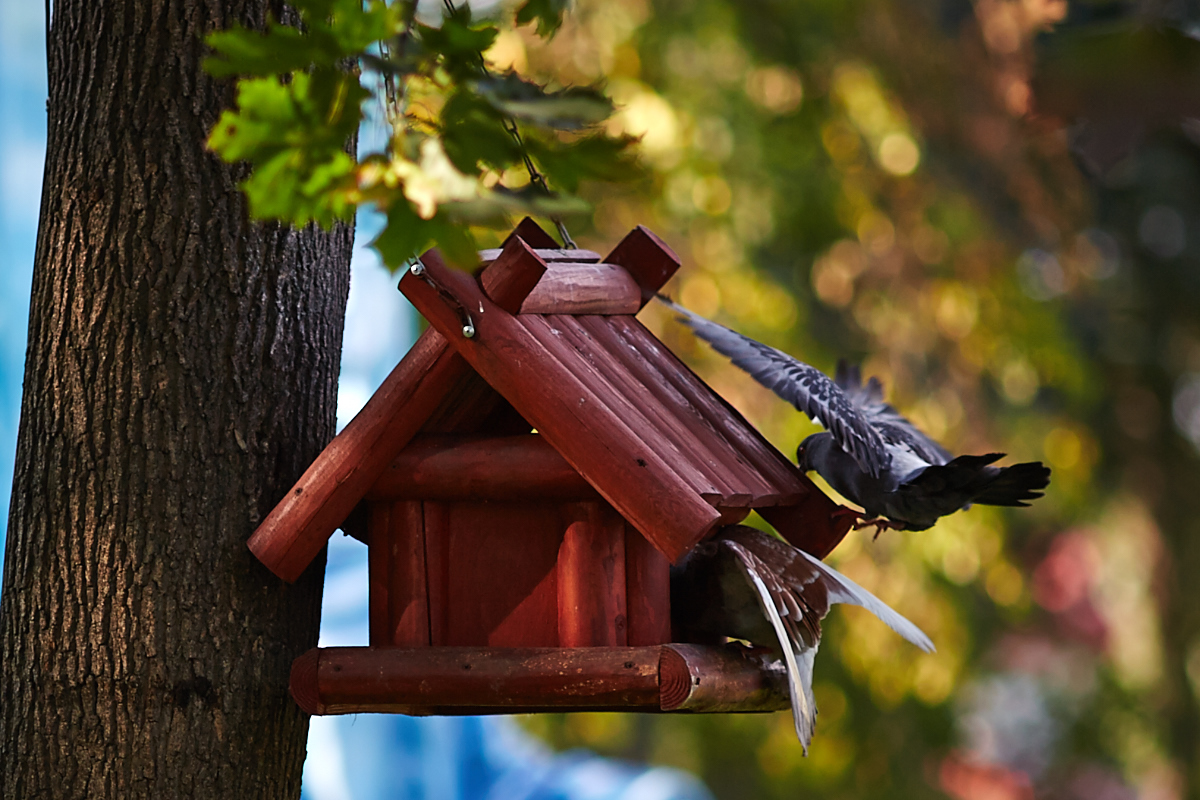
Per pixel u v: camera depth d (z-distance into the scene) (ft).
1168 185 98.78
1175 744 116.06
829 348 87.76
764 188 84.58
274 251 32.53
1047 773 127.85
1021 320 91.40
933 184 90.74
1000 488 37.50
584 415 29.19
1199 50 18.74
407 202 20.30
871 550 84.74
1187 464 111.14
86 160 31.73
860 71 88.69
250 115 20.48
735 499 30.91
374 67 20.70
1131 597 125.90
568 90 21.29
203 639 30.99
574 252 36.29
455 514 31.32
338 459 30.48
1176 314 109.29
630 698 29.55
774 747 93.20
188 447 31.24
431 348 30.48
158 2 31.91
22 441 31.94
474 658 30.12
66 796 30.30
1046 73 19.44
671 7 86.02
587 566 30.48
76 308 31.42
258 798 31.42
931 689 85.87
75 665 30.58
